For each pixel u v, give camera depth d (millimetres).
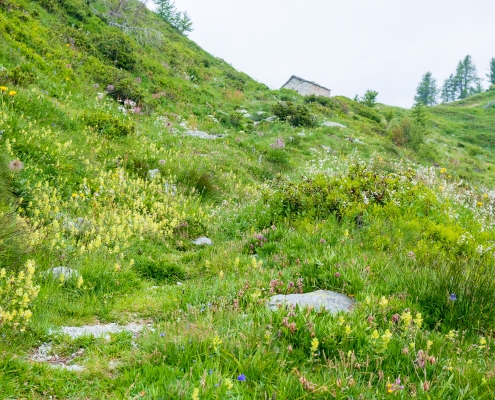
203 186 11828
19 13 19219
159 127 17625
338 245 6238
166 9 56406
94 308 4629
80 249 5734
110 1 35969
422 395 2684
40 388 2869
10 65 13945
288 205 8555
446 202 9266
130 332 4039
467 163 40281
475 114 85812
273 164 18469
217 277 5621
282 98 40344
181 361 3088
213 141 19172
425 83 143250
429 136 50469
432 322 4055
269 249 6656
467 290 4184
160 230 7793
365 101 58938
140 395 2562
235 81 38656
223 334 3504
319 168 16531
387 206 8086
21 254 5031
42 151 9188
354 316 3768
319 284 5102
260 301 4359
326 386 2682
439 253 6012
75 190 8695
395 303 4203
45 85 14602
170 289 5457
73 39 21703
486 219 10219
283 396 2584
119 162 11078
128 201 9008
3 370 2939
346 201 8172
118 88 19453
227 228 9047
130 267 6031
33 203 7012
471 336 3760
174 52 35719
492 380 2859
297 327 3600
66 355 3512
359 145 26219
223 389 2623
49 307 4332
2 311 3445
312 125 29422
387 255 5930
